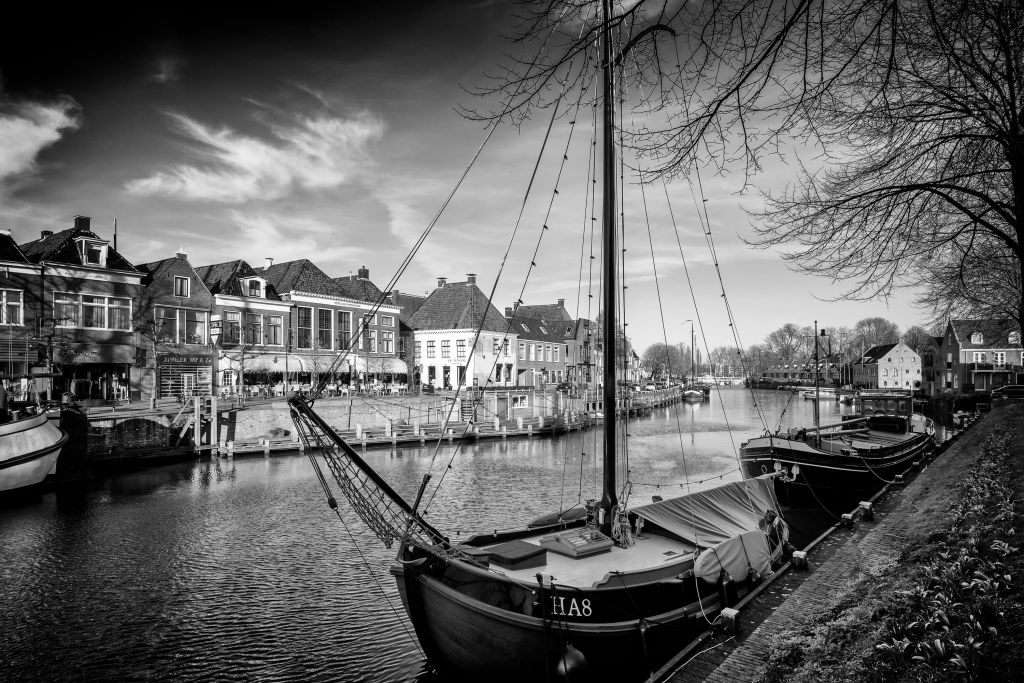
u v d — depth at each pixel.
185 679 9.55
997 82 6.91
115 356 34.78
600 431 43.81
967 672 5.34
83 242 33.78
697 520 10.89
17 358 30.70
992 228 7.85
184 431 30.16
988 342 22.83
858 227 7.97
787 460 19.94
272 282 47.78
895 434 26.36
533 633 7.52
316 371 43.62
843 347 134.12
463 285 59.47
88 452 27.14
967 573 7.56
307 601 12.48
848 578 9.47
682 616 8.66
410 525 8.76
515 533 10.55
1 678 9.55
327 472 26.73
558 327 69.94
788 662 6.72
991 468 15.05
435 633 8.39
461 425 41.47
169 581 13.59
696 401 85.81
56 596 12.74
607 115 10.26
